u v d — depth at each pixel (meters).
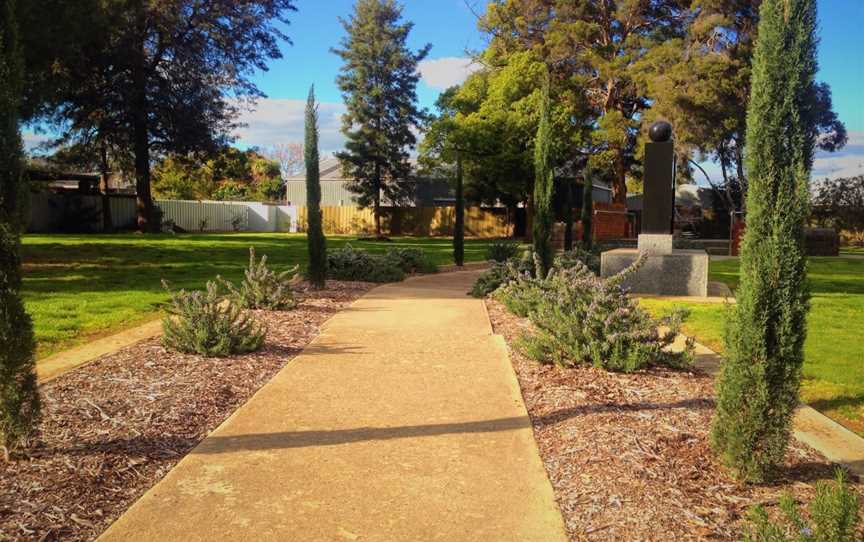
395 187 38.31
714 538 2.77
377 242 30.64
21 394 3.53
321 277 11.27
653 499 3.13
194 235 30.69
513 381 5.36
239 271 14.09
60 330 7.24
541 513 3.09
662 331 7.67
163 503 3.15
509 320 8.40
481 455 3.81
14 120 3.54
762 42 3.34
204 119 29.61
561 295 6.02
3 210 3.48
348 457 3.77
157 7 25.06
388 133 36.84
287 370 5.74
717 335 7.43
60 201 30.25
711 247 26.31
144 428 4.11
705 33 28.02
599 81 32.72
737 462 3.33
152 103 27.98
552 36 31.31
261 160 65.75
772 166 3.30
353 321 8.22
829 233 23.75
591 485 3.33
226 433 4.14
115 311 8.57
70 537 2.80
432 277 14.81
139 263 15.71
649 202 11.64
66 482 3.27
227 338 6.09
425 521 3.02
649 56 29.19
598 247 18.58
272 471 3.56
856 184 32.88
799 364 3.31
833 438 4.03
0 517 2.88
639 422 4.20
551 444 3.97
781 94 3.29
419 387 5.22
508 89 32.16
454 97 36.59
